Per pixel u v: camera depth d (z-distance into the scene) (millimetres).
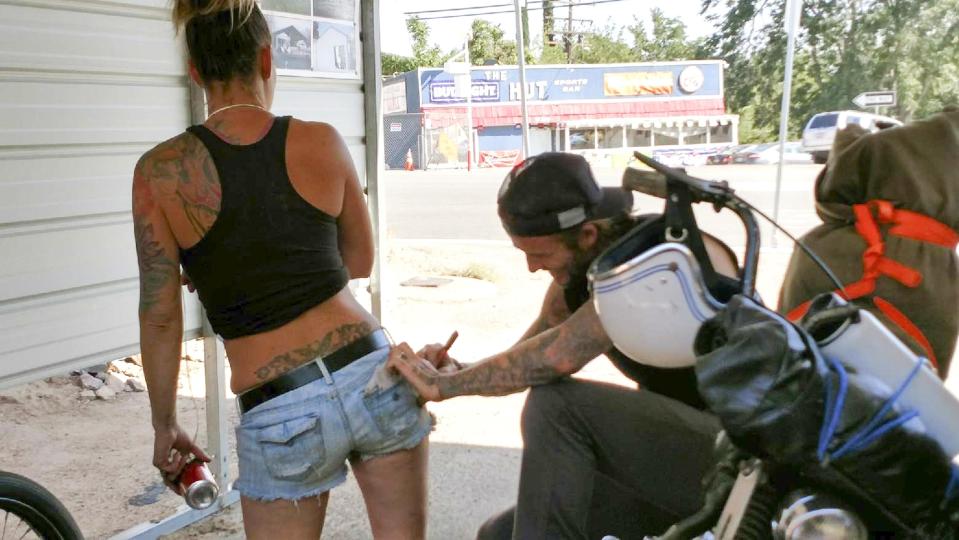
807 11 39156
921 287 2318
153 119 3416
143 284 2197
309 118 4047
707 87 44812
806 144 31922
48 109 3082
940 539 1711
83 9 3154
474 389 2148
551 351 2074
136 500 4109
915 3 34656
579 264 2133
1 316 3004
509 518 2441
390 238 13609
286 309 2184
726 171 30672
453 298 8289
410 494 2336
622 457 2109
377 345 2299
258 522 2242
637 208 2250
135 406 5492
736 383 1672
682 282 1808
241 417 2246
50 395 5570
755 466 1772
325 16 4070
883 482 1661
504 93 44000
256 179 2168
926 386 1748
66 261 3172
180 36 3395
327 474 2242
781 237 12117
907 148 2369
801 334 1707
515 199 2072
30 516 2555
